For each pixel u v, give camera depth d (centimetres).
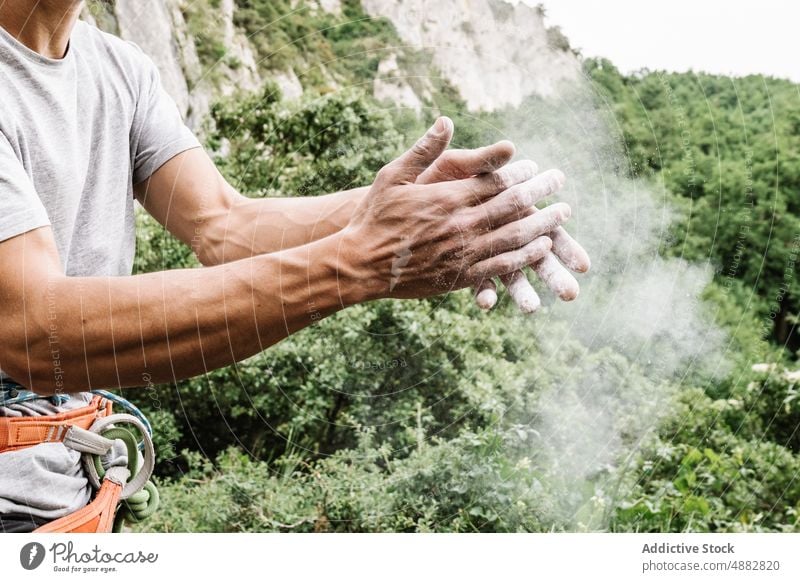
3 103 75
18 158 77
